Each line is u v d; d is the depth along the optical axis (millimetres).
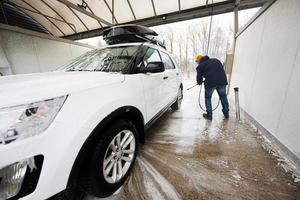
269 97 2350
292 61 1826
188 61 16156
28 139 802
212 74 3025
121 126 1439
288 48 1920
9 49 4270
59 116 931
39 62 5055
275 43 2248
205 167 1763
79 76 1355
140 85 1789
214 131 2721
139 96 1750
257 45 2918
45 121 873
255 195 1375
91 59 2273
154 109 2236
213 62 3049
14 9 5910
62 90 990
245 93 3465
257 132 2648
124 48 2240
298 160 1661
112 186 1378
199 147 2197
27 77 1348
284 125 1940
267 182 1520
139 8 5812
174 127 2928
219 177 1603
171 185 1512
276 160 1855
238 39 4270
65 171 936
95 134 1116
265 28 2605
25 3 5891
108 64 1988
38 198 843
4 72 4176
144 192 1438
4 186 767
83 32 7828
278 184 1492
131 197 1390
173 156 1987
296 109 1712
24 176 803
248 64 3348
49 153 865
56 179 898
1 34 4094
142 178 1610
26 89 932
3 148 737
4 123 769
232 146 2207
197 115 3637
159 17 6141
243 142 2312
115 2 5609
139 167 1778
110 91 1330
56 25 7266
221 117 3455
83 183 1199
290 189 1432
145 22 6355
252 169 1710
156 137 2523
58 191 918
